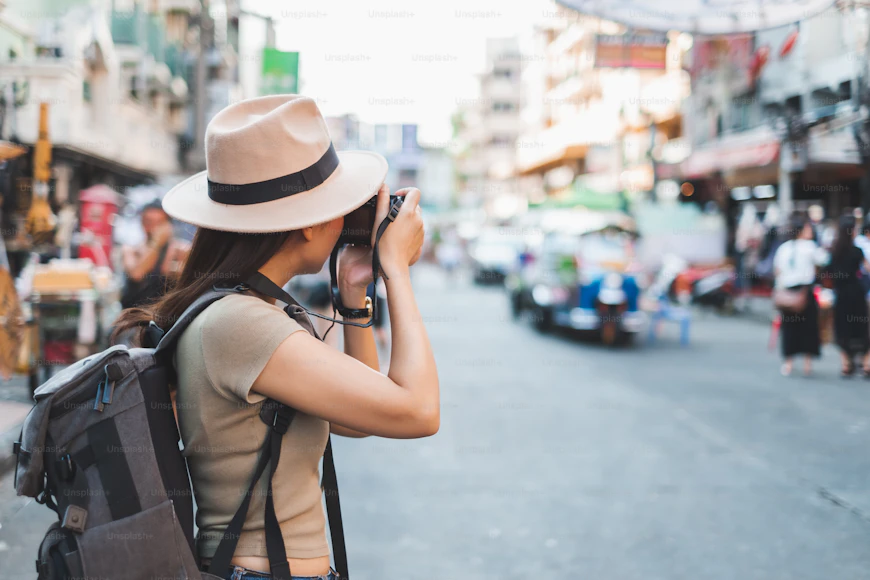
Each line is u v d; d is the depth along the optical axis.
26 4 12.38
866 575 3.49
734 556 3.70
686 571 3.53
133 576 1.18
